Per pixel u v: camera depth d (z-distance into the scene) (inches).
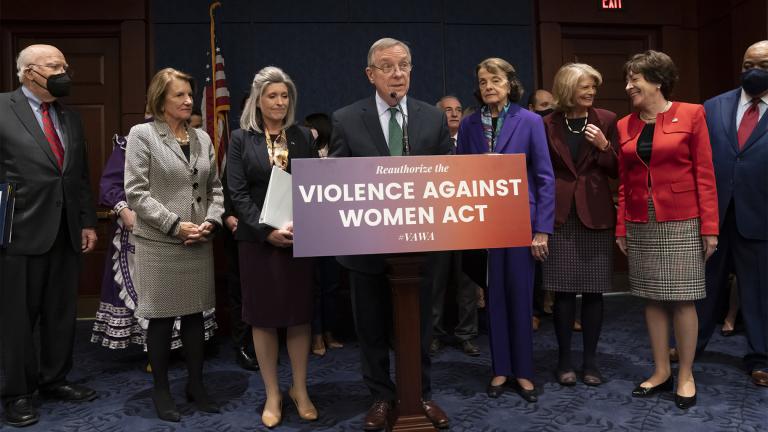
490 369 110.4
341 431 81.6
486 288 97.7
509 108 95.8
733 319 130.5
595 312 99.7
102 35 178.7
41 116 94.7
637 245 92.0
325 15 181.8
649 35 198.8
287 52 180.4
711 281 107.8
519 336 93.6
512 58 190.1
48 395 98.0
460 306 123.3
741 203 100.1
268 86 84.5
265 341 85.0
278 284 83.0
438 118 81.0
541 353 120.5
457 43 187.3
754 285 100.3
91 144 179.0
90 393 97.7
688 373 89.0
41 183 91.4
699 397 91.4
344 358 121.2
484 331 142.3
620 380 100.7
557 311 101.3
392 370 106.0
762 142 98.0
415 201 63.9
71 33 177.0
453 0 187.3
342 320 144.9
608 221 97.1
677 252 87.0
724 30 182.7
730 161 102.0
